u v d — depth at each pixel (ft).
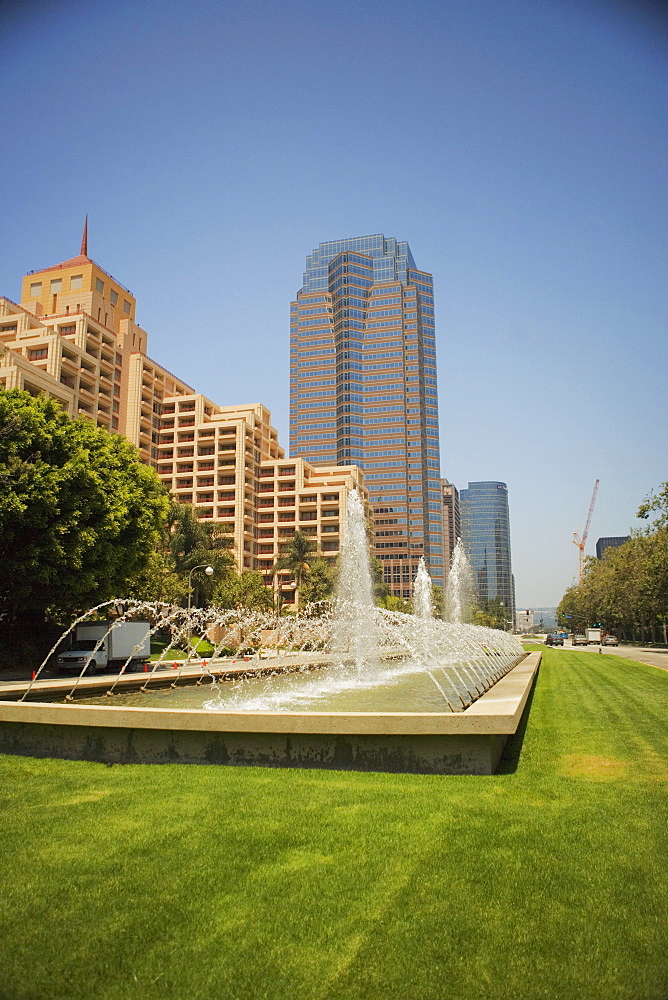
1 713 33.94
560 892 16.47
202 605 191.62
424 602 190.39
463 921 15.17
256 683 72.49
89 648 113.80
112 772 28.73
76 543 101.60
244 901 16.22
